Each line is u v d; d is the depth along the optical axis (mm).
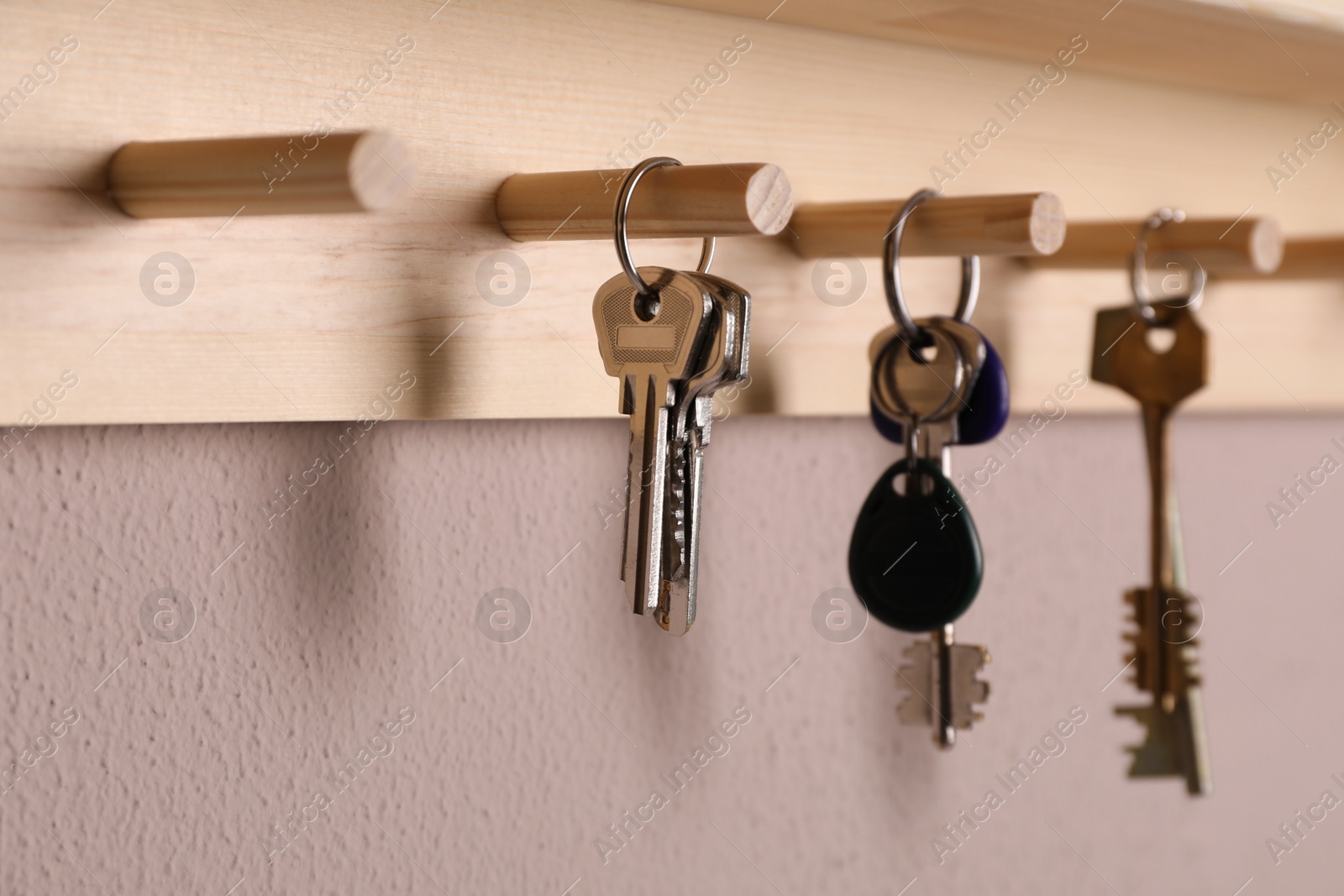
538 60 473
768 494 612
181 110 391
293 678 472
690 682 587
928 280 605
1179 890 802
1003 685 708
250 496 461
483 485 522
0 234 362
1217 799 826
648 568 421
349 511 484
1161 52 600
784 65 542
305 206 329
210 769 454
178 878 448
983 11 517
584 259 492
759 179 381
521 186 453
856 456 648
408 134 440
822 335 564
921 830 673
